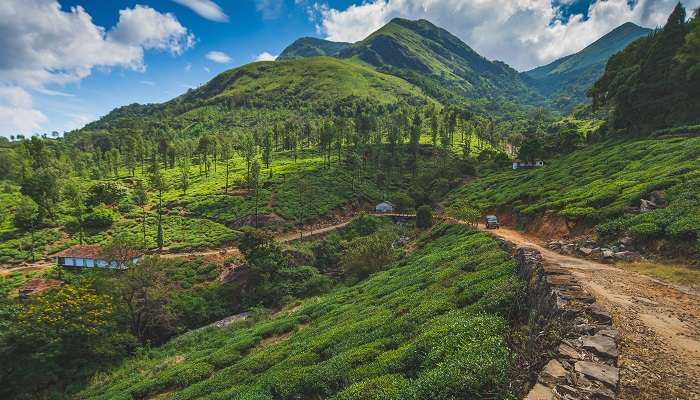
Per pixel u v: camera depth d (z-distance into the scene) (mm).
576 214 39938
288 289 57906
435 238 61062
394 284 36406
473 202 80188
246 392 22281
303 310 42906
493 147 166625
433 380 11844
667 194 33406
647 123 74562
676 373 10719
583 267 25609
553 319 13531
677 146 50750
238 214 92875
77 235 82812
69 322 40625
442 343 14891
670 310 15977
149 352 44312
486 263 27203
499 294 18797
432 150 148625
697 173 34625
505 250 30359
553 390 9273
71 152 171375
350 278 59188
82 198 101375
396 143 149250
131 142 147125
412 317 21344
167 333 49719
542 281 17234
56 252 75812
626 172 50281
